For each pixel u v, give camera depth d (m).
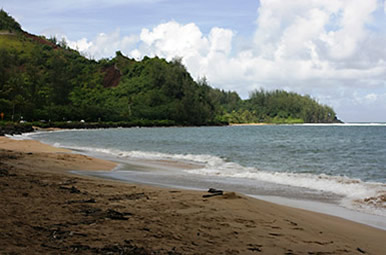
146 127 129.38
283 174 14.80
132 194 8.23
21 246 4.10
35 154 19.06
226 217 6.39
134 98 159.12
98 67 193.62
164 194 8.41
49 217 5.56
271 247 4.96
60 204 6.57
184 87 168.00
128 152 26.09
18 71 154.62
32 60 173.88
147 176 13.96
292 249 4.96
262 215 6.81
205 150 29.83
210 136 60.50
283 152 28.17
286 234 5.69
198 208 6.96
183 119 152.00
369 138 52.84
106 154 24.44
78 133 71.94
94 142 40.59
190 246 4.70
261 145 36.75
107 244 4.47
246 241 5.13
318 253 4.89
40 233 4.69
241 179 13.50
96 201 7.14
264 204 8.02
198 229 5.52
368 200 9.62
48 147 26.77
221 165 18.88
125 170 15.73
